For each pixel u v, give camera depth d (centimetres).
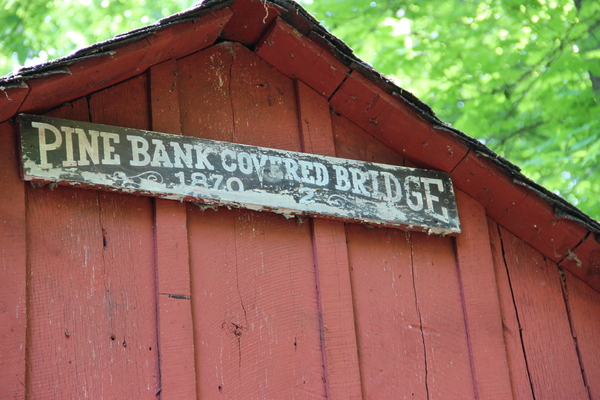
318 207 378
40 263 326
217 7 374
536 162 677
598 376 410
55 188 338
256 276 365
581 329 419
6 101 320
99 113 357
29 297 319
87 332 325
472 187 418
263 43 400
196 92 386
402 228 398
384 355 376
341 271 380
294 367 357
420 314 391
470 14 700
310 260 379
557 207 409
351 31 713
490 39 689
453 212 407
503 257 421
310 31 391
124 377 325
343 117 415
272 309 363
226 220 369
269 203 368
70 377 316
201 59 394
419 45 702
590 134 657
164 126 367
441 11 717
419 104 399
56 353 317
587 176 675
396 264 397
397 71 705
